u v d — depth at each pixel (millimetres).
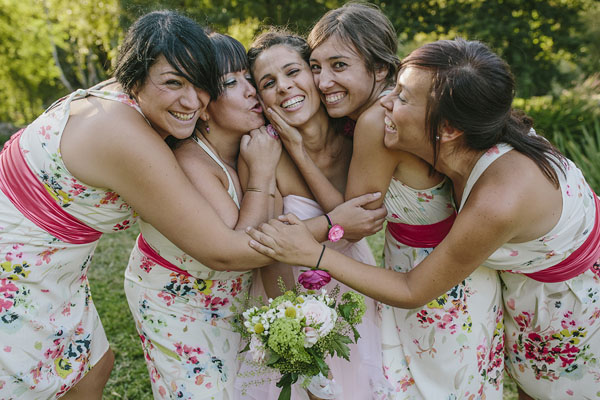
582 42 9633
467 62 1729
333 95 2156
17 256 1897
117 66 1859
